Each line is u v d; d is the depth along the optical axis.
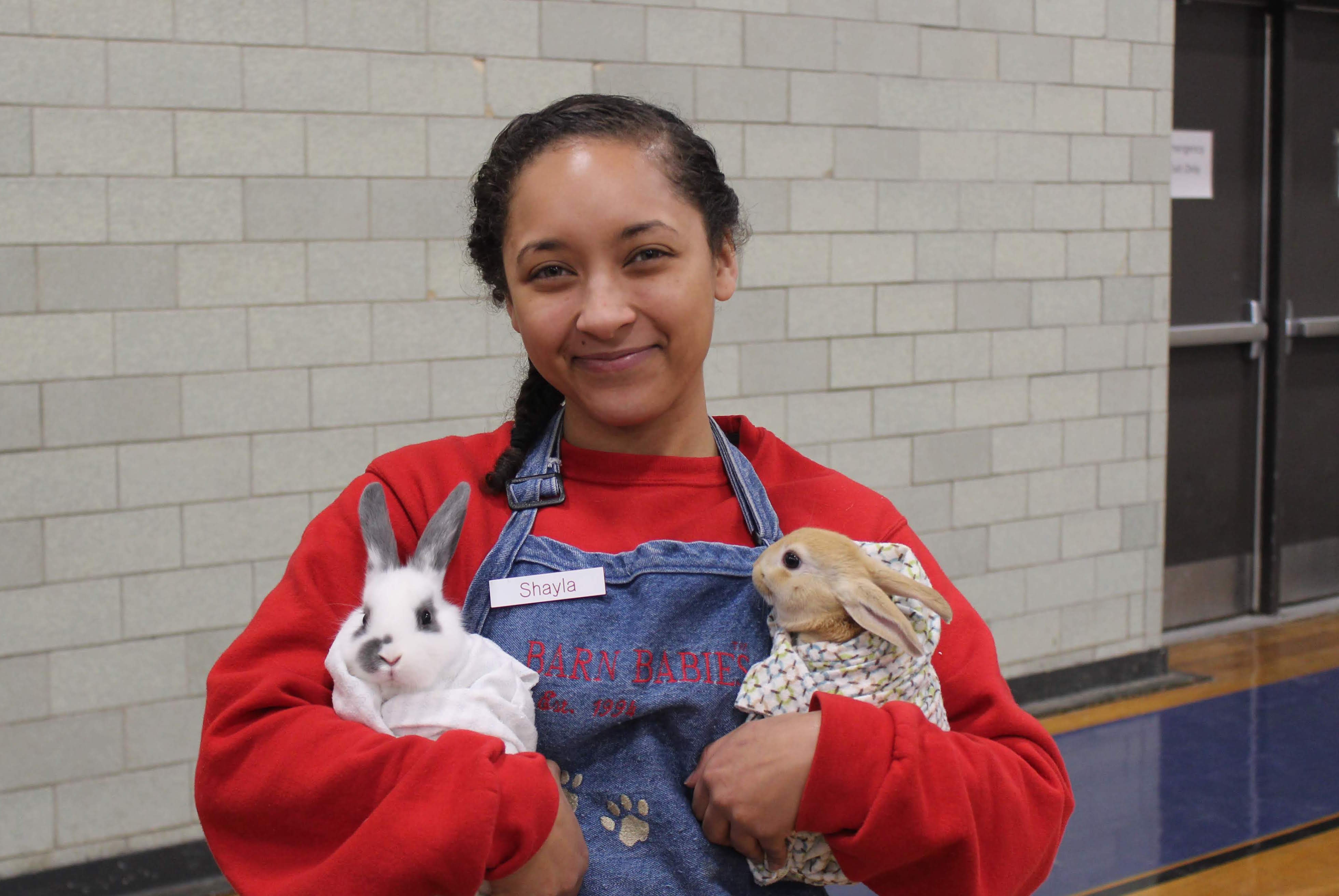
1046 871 1.19
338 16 3.15
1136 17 4.44
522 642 1.17
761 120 3.75
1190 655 4.89
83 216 2.92
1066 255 4.38
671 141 1.20
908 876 1.10
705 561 1.20
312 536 1.26
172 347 3.04
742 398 3.80
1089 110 4.38
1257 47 5.07
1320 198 5.30
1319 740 4.00
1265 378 5.23
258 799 1.06
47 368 2.91
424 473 1.30
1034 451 4.38
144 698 3.08
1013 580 4.37
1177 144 4.90
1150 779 3.69
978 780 1.09
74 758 3.01
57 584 2.96
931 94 4.05
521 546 1.22
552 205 1.15
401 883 0.98
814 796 1.05
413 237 3.29
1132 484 4.60
